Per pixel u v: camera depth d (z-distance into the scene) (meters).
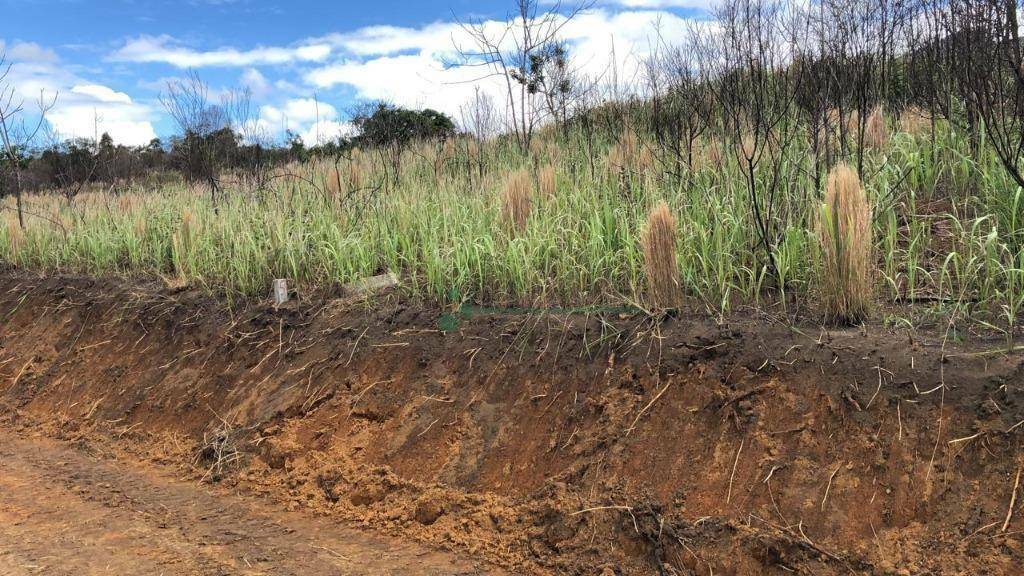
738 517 3.65
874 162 6.16
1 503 4.93
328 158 12.62
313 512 4.67
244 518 4.62
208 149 12.48
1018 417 3.36
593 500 4.00
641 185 6.89
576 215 6.52
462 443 4.80
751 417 3.98
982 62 4.73
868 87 6.05
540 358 5.02
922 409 3.60
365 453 5.03
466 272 6.08
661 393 4.35
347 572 3.83
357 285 6.71
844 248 4.31
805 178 5.85
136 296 7.95
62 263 9.89
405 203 7.89
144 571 3.85
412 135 12.95
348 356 5.87
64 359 7.66
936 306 4.33
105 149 16.25
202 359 6.70
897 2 6.03
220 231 8.57
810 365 4.05
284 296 6.97
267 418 5.64
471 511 4.32
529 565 3.85
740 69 6.46
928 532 3.26
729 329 4.51
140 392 6.70
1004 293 4.12
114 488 5.21
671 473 3.98
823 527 3.46
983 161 5.48
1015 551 3.03
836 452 3.68
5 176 15.53
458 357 5.39
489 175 9.09
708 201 5.92
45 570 3.85
